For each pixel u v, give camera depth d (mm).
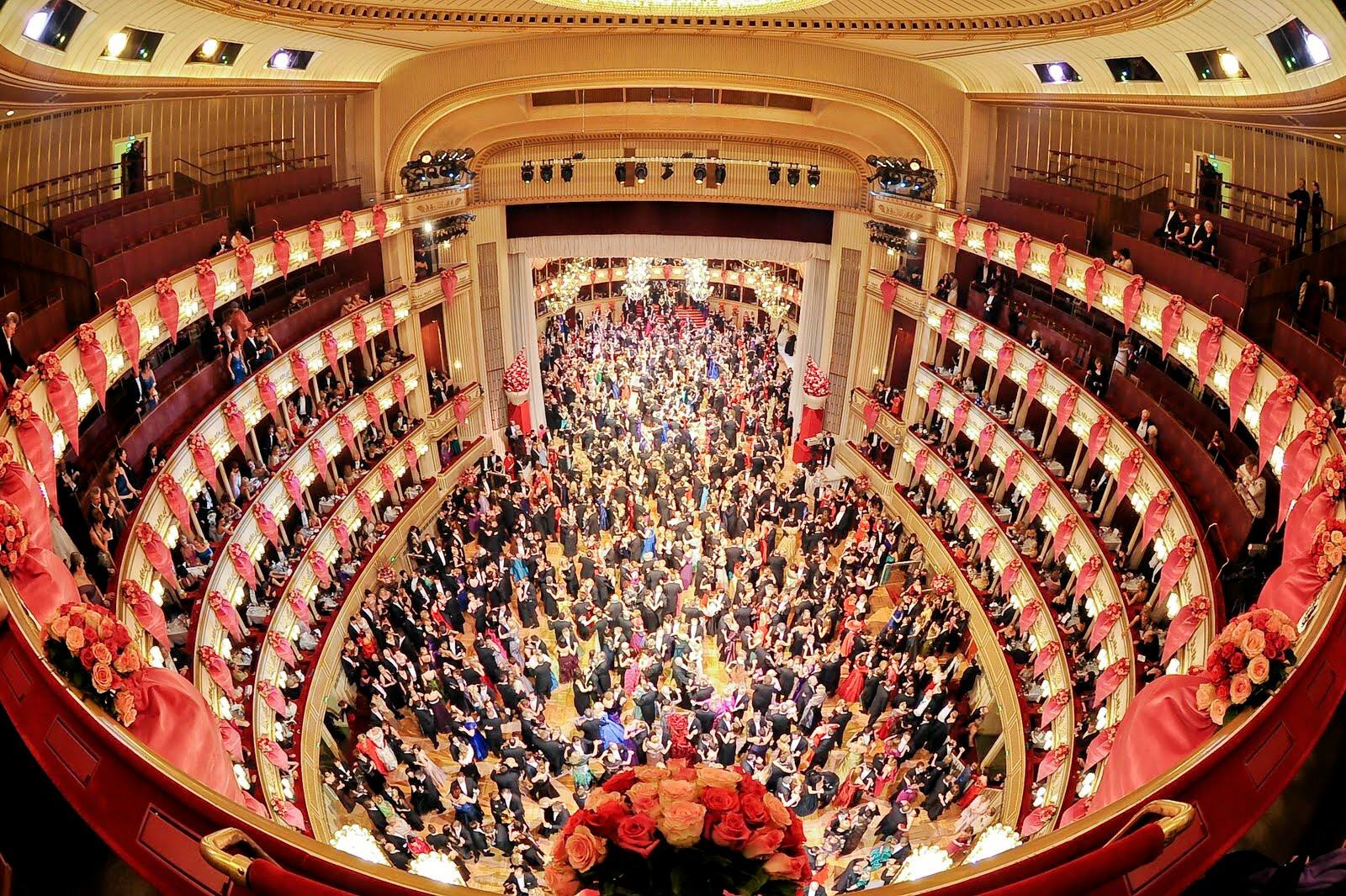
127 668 7383
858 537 29641
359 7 21891
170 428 20922
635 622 25922
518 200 35781
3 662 6918
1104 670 18688
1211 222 21031
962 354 30625
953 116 30906
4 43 14680
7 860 6945
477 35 26828
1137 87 21297
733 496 32406
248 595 22125
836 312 35938
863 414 34812
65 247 18719
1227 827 6008
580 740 21953
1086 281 22750
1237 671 7102
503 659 24500
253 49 22766
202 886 5461
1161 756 8234
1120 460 21328
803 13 24297
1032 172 29641
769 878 4805
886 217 32719
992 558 25562
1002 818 19297
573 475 34531
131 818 5730
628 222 36969
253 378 23141
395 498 30516
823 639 25719
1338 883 6012
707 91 34750
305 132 30953
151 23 18047
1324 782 8102
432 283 33219
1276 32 15172
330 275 30750
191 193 24750
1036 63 23750
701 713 22594
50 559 9641
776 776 21000
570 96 34906
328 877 5355
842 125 34312
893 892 5227
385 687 23531
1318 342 15484
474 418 36219
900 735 21906
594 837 4832
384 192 32250
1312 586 9797
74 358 16328
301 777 19172
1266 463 16281
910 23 23188
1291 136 21203
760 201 35906
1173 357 21641
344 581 25312
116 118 23672
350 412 28078
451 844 19375
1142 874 5449
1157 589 18375
